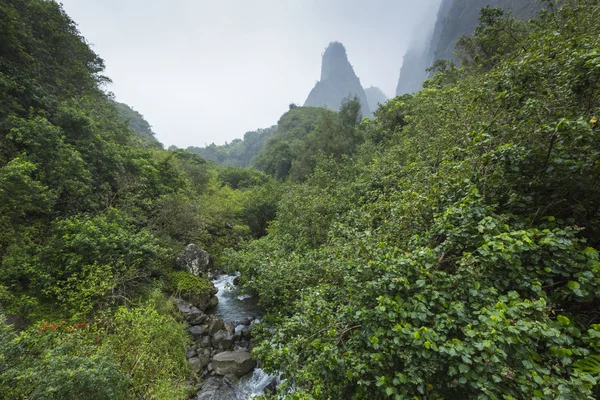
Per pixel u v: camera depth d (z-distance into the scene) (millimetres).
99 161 11531
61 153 9336
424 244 3549
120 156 13312
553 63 4027
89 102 16234
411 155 8477
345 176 13672
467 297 2721
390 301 2646
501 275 2828
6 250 7133
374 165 10375
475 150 4121
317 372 2916
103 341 5711
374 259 3371
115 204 11695
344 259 4195
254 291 9336
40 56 13164
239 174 35875
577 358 2361
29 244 7617
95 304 7297
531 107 3447
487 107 4887
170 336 6836
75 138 11203
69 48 15961
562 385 1915
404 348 2588
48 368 3873
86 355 4898
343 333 3275
